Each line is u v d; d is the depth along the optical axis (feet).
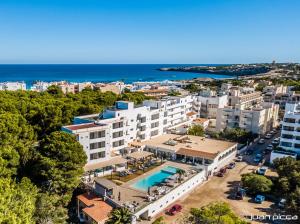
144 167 252.83
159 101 346.13
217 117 396.16
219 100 447.83
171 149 276.41
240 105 406.00
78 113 341.82
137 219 174.50
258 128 374.02
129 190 205.46
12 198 136.77
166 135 337.31
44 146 190.49
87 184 205.46
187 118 409.28
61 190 183.01
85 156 195.42
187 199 209.87
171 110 366.84
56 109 295.69
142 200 188.55
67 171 183.62
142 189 207.72
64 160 183.83
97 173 229.25
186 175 231.71
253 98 509.76
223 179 247.91
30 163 194.39
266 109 395.14
